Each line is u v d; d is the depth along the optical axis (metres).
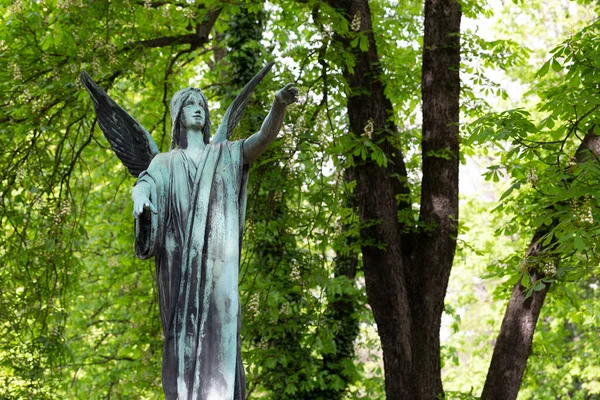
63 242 14.46
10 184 13.88
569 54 11.04
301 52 13.34
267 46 17.84
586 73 10.99
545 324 23.34
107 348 20.11
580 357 22.72
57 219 13.46
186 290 6.48
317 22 12.87
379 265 13.02
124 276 18.64
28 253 13.81
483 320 23.88
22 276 14.02
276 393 16.92
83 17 12.76
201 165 6.66
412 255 13.37
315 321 14.73
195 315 6.45
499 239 22.94
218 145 6.76
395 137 13.55
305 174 13.02
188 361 6.41
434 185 13.48
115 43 13.75
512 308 13.25
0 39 13.38
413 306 13.24
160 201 6.62
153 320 16.73
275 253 14.69
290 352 15.43
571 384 24.92
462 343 24.86
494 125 11.20
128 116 7.28
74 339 19.39
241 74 17.70
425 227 13.30
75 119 14.22
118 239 18.22
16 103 13.48
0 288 13.99
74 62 13.09
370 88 13.23
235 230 6.61
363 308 17.28
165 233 6.59
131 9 13.31
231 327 6.46
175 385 6.41
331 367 17.11
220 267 6.52
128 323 19.48
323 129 12.36
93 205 19.39
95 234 19.36
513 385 13.11
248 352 14.42
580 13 21.47
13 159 14.12
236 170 6.71
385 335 13.06
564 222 9.88
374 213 13.02
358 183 13.15
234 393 6.48
